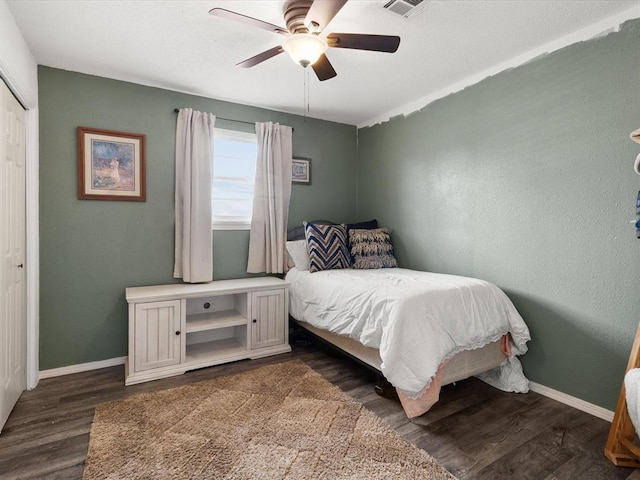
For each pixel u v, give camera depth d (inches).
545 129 91.3
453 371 84.2
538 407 85.2
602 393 81.4
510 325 90.9
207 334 124.6
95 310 107.5
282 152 138.8
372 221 146.3
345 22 79.5
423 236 128.3
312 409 81.5
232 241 130.4
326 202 153.1
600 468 63.4
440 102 120.3
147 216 114.9
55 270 101.7
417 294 82.2
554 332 90.1
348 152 159.0
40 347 100.0
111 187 108.8
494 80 103.0
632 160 76.4
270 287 118.6
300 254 130.1
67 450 66.9
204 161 120.8
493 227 104.3
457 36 85.9
